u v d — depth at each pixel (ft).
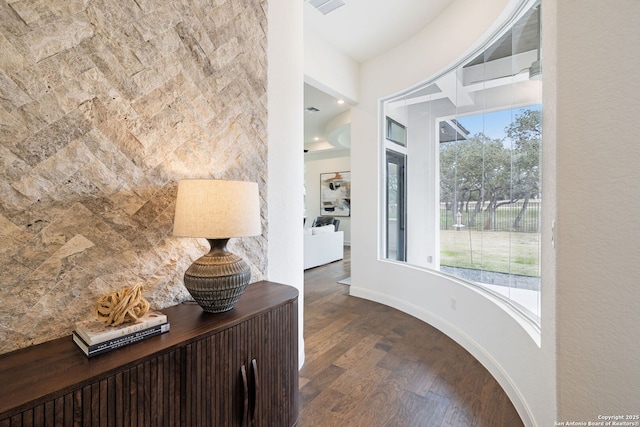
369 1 9.16
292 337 5.53
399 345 8.90
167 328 4.11
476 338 8.19
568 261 2.71
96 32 4.19
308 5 9.32
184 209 4.48
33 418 2.75
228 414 4.41
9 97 3.52
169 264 5.16
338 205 32.35
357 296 13.71
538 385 4.98
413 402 6.34
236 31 6.15
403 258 12.23
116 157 4.44
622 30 2.48
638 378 2.47
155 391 3.60
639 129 2.43
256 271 6.75
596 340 2.60
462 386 6.89
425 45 10.45
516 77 7.02
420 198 11.28
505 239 7.38
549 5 3.63
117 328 3.72
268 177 7.02
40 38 3.72
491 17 7.47
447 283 9.68
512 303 6.95
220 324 4.36
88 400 3.09
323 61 11.21
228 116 6.02
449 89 9.89
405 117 11.98
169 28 5.02
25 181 3.66
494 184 7.86
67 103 3.95
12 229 3.59
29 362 3.34
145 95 4.74
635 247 2.46
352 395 6.57
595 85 2.58
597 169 2.58
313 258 20.56
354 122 13.61
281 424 5.25
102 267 4.34
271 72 7.06
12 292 3.61
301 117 8.13
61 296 3.97
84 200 4.15
